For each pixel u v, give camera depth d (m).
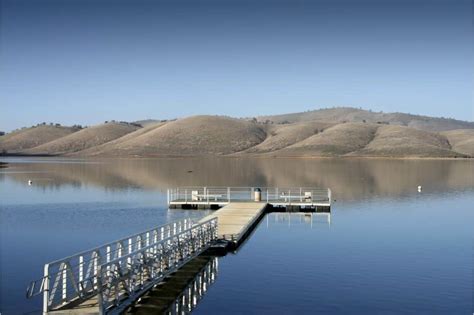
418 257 29.12
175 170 113.19
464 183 79.12
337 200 56.94
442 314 20.19
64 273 17.50
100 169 117.19
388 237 35.09
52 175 95.81
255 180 84.56
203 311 20.41
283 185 75.25
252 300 21.70
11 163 153.50
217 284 23.88
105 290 17.72
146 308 19.98
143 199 57.69
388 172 106.06
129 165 138.12
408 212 47.69
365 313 20.25
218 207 50.25
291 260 28.38
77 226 39.41
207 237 29.42
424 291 22.86
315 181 82.56
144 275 21.17
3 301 21.17
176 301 21.25
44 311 16.25
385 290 22.98
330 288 23.27
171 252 23.75
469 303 21.38
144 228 38.62
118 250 21.19
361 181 82.56
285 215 46.38
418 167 127.25
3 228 38.31
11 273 25.39
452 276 25.23
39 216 44.62
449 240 34.09
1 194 62.31
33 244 32.34
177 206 50.38
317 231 37.53
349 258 28.88
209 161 166.62
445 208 50.44
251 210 44.38
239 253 30.14
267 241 33.72
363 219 43.47
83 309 16.64
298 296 22.17
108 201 55.75
